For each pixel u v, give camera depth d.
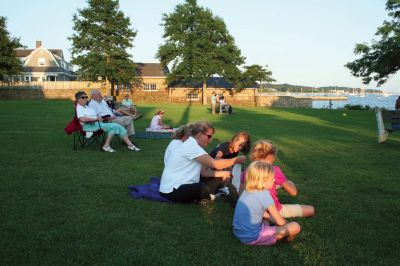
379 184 6.68
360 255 3.80
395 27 32.25
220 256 3.68
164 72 59.66
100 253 3.68
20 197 5.34
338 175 7.34
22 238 3.97
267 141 4.84
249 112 29.91
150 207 5.06
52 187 5.89
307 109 38.41
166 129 13.63
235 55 50.66
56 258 3.54
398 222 4.78
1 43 49.88
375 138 13.78
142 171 7.22
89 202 5.21
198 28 48.97
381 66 33.12
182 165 5.25
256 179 3.95
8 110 24.25
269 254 3.73
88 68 49.16
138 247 3.82
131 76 51.47
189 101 55.62
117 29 49.66
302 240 4.15
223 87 55.00
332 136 14.11
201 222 4.57
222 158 5.80
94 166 7.54
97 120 9.30
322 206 5.37
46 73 63.03
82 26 49.75
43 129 13.72
